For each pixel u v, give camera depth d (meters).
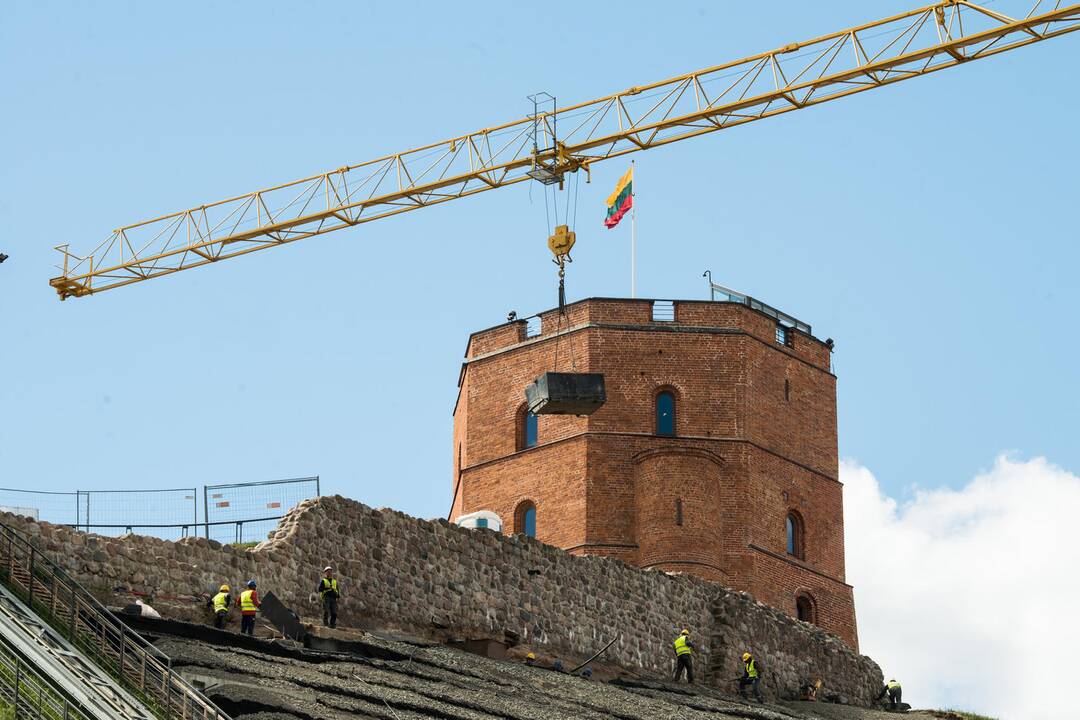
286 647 93.69
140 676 79.75
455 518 167.00
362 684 91.12
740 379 160.00
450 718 89.69
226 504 127.81
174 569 95.56
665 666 122.81
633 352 159.25
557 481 157.25
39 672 74.94
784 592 157.75
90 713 72.75
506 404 162.25
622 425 157.50
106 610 82.19
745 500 157.25
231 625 97.06
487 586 113.06
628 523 155.62
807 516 162.50
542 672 107.94
